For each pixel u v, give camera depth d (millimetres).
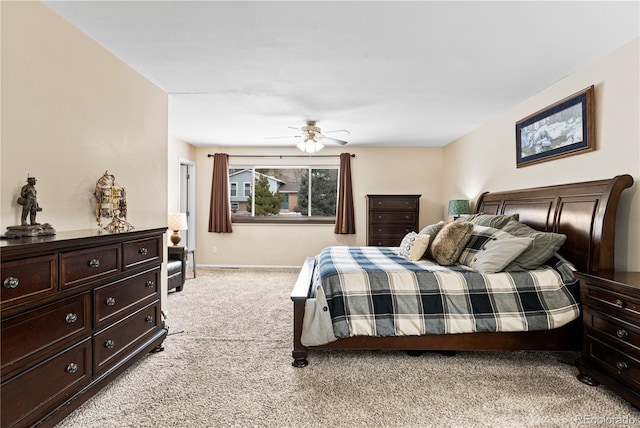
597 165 2633
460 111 3984
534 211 3127
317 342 2305
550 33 2227
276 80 3061
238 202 6383
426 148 6195
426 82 3102
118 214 2434
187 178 6160
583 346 2227
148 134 3072
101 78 2441
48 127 2004
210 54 2553
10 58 1763
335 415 1793
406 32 2225
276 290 4520
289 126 4703
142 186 2996
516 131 3688
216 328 3078
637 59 2289
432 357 2508
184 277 4582
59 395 1598
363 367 2344
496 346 2385
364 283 2422
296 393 2004
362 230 6195
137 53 2543
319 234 6230
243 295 4258
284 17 2053
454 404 1904
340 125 4648
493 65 2734
